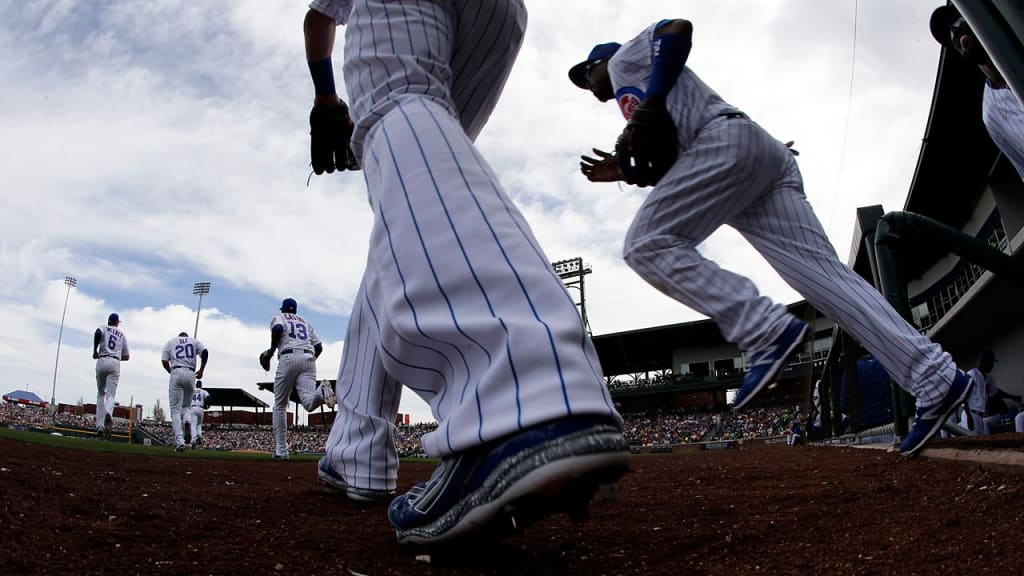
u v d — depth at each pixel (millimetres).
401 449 38500
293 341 7406
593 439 888
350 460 2250
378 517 1996
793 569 1188
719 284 2162
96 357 10477
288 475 4082
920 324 23469
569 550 1437
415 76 1241
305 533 1629
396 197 1102
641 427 42656
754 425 36719
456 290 999
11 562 1100
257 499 2342
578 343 965
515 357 924
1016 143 3303
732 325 2131
